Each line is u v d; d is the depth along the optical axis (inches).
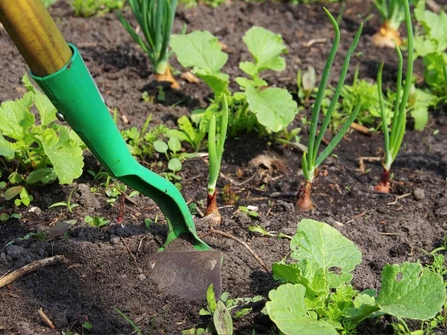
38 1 49.3
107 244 57.1
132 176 53.8
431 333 54.0
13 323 53.4
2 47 72.5
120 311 54.2
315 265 54.1
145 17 68.4
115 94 68.8
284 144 65.7
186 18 77.8
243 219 59.4
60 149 58.3
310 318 52.2
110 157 52.7
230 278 56.1
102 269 55.9
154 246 57.0
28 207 59.7
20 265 56.1
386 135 61.7
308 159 60.0
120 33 75.8
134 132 63.8
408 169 64.9
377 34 76.9
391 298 52.9
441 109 69.9
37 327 53.4
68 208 59.5
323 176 63.8
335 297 53.4
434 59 69.2
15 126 59.7
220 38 76.0
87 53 72.9
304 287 52.4
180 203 55.3
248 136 66.2
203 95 69.6
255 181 63.2
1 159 61.7
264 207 61.1
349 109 68.6
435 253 58.5
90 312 54.2
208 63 66.2
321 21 79.7
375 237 59.2
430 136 67.8
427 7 83.0
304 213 60.6
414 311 52.1
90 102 51.1
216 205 60.9
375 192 62.8
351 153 66.2
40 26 49.3
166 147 63.2
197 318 54.2
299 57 74.4
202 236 58.1
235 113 66.1
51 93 50.5
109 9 78.6
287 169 64.4
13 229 58.4
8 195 59.2
